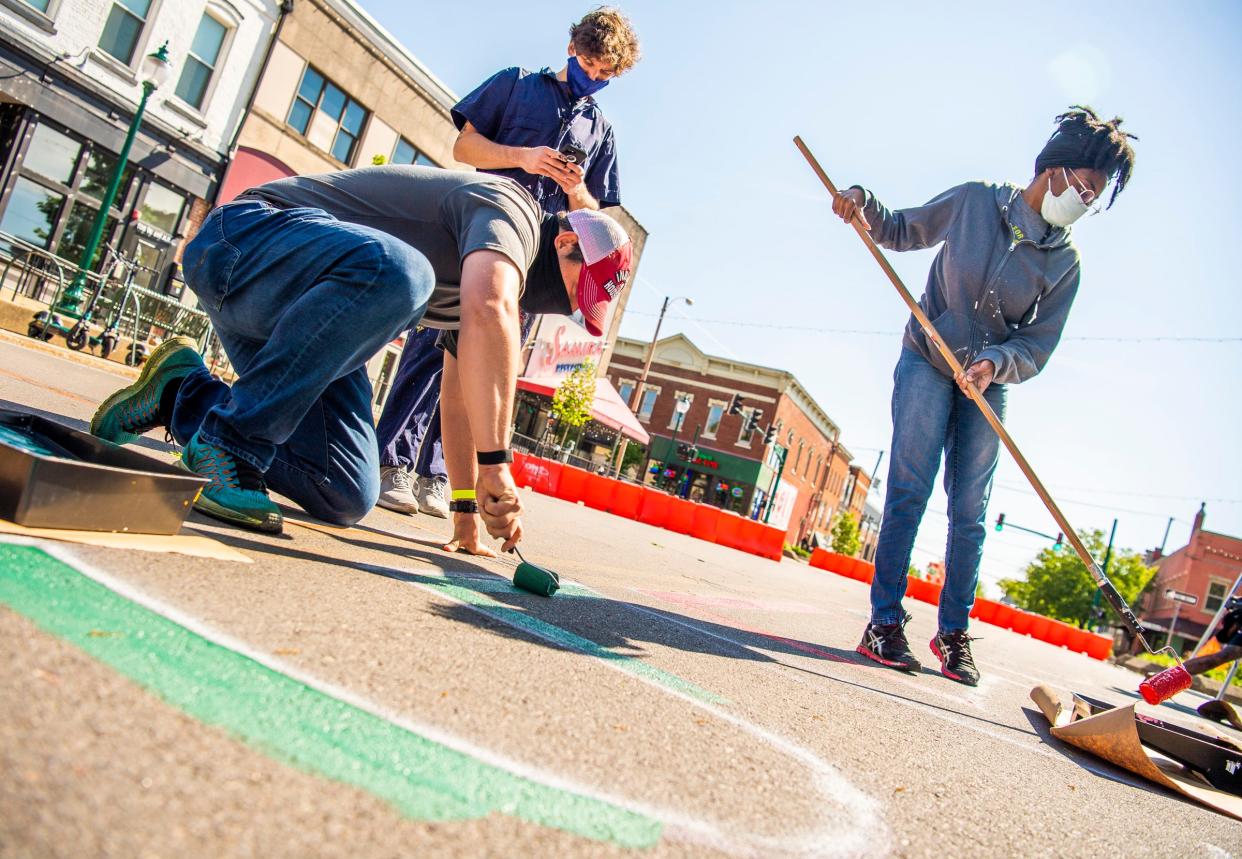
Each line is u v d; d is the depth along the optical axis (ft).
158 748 2.30
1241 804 6.67
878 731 5.70
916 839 3.54
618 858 2.52
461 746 3.01
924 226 11.03
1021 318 10.88
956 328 10.73
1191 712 22.70
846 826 3.44
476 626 4.96
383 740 2.84
